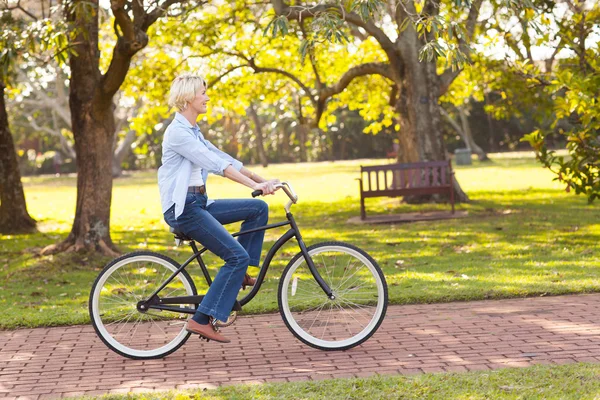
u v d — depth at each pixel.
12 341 6.72
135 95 21.78
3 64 11.20
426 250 12.02
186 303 5.93
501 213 17.14
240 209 5.88
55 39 10.95
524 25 9.08
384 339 6.25
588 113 10.95
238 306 5.85
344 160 65.12
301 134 66.44
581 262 9.62
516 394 4.59
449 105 52.28
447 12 17.42
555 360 5.40
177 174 5.70
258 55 21.64
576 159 11.43
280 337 6.45
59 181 48.69
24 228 18.52
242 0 20.47
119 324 6.56
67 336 6.84
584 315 6.76
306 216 19.12
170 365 5.75
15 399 5.02
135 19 11.66
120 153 50.16
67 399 4.89
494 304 7.47
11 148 18.56
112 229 18.00
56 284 10.31
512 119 59.34
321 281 6.14
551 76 14.85
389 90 24.53
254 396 4.73
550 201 19.52
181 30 20.47
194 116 5.83
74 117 12.80
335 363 5.61
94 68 12.73
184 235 5.83
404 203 21.09
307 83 24.39
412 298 7.74
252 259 5.94
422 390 4.73
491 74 16.91
